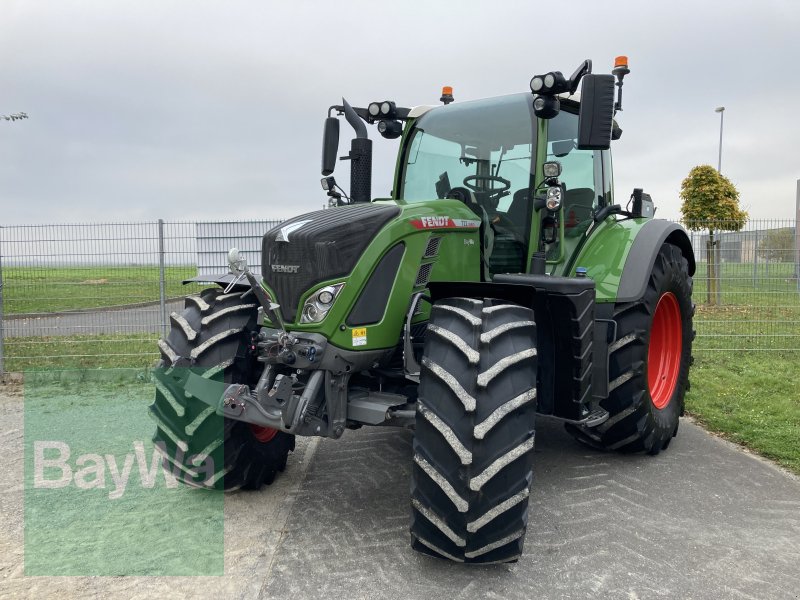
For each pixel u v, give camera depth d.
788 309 8.38
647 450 3.87
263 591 2.39
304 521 2.99
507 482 2.37
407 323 2.89
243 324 3.14
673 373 4.23
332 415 2.81
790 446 3.99
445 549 2.44
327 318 2.74
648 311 3.73
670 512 3.09
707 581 2.46
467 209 3.39
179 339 3.10
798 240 8.06
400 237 2.93
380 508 3.14
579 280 2.98
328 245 2.76
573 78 2.96
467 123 3.76
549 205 3.27
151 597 2.36
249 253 7.19
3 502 3.19
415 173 4.00
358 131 3.70
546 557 2.65
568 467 3.74
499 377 2.40
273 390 2.69
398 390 3.19
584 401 3.10
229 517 3.04
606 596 2.36
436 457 2.38
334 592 2.38
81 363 6.91
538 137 3.46
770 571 2.53
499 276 3.12
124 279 7.28
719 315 8.51
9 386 5.98
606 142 2.79
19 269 7.27
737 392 5.37
